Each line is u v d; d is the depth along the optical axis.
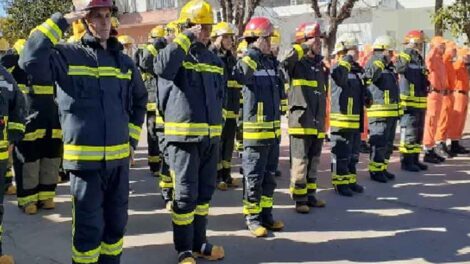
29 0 21.97
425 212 6.73
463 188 7.98
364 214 6.62
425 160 10.05
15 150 6.43
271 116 5.66
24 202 6.54
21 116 4.92
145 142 12.25
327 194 7.62
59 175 7.29
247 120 5.64
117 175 4.09
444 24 13.21
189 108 4.64
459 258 5.17
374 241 5.63
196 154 4.75
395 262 5.05
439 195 7.57
